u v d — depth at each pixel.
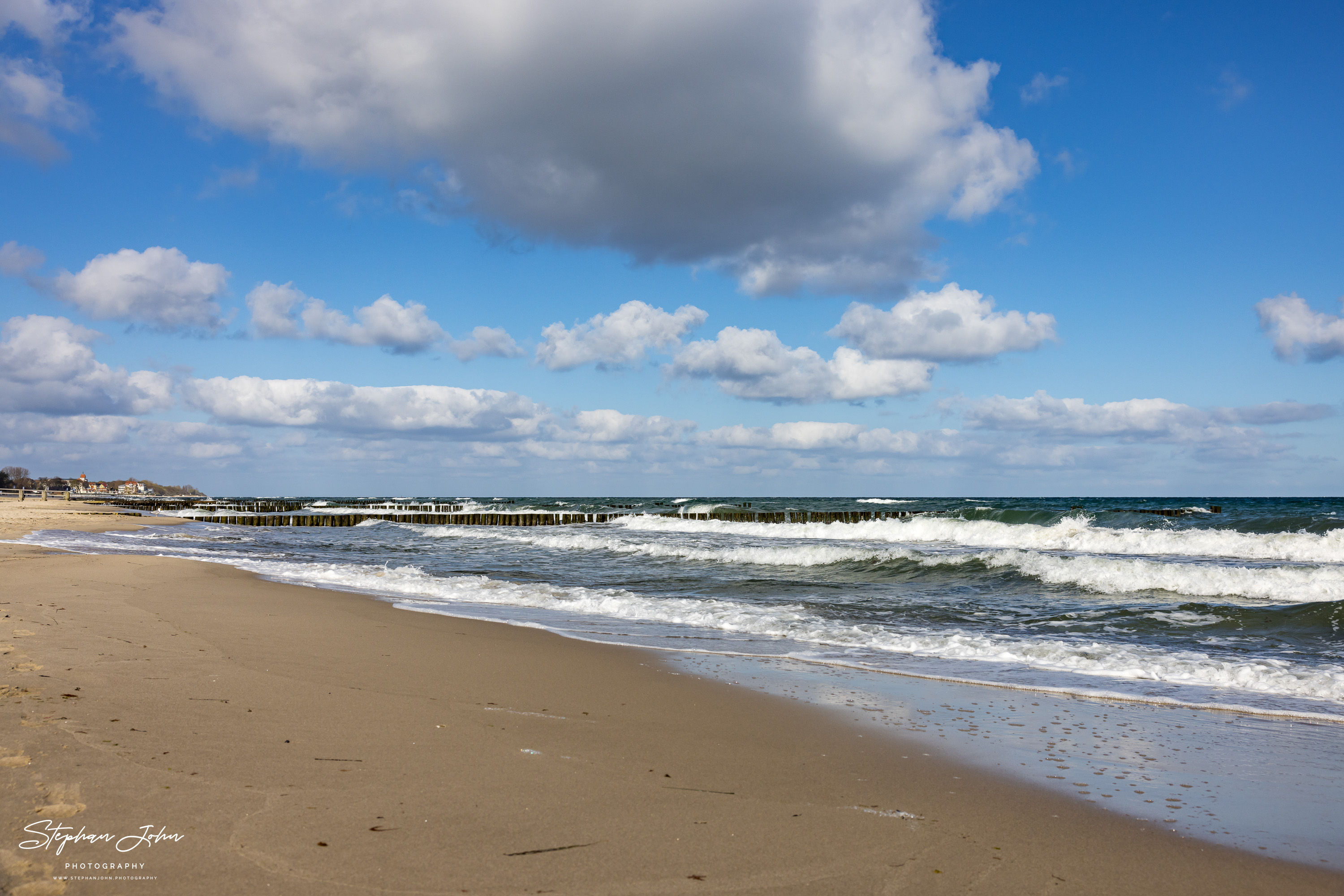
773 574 17.91
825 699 6.97
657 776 4.79
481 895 3.11
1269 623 10.47
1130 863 3.76
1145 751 5.55
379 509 77.50
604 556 23.08
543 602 13.32
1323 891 3.52
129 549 22.58
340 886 3.11
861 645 9.64
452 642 9.25
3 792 3.85
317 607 11.66
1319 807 4.53
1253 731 6.06
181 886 3.04
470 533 38.78
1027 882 3.51
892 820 4.21
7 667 6.46
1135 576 14.34
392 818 3.85
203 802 3.88
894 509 63.75
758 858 3.65
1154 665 8.31
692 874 3.43
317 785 4.24
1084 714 6.53
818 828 4.06
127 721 5.16
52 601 10.63
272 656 7.80
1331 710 6.68
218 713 5.53
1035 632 10.56
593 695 6.93
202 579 14.63
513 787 4.43
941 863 3.69
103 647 7.60
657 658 8.70
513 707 6.38
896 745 5.64
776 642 9.84
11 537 26.11
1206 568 13.86
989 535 27.31
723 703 6.77
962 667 8.41
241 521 55.97
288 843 3.49
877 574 17.34
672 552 22.41
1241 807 4.52
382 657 8.12
